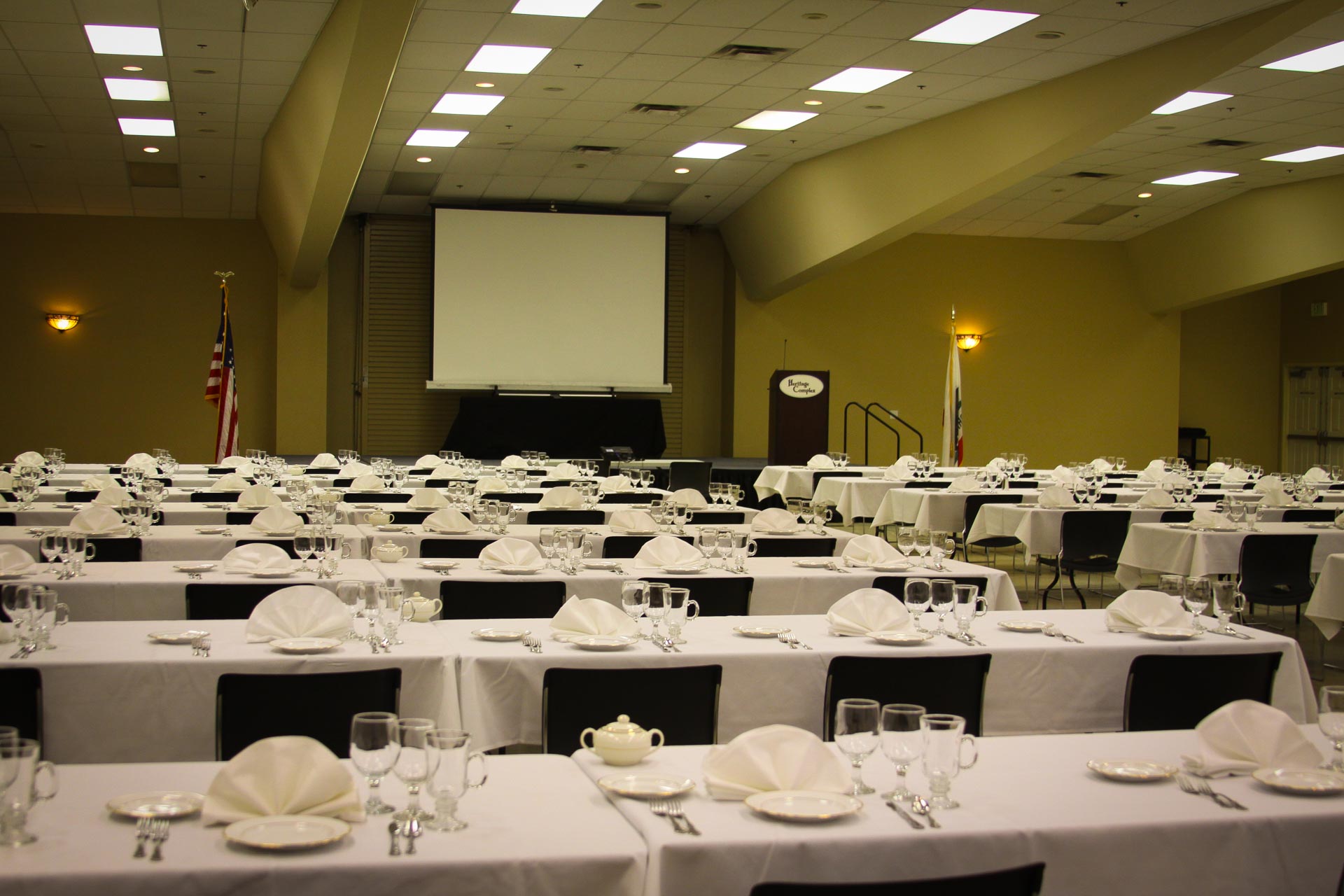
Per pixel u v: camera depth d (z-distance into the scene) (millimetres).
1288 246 17359
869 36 10875
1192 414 21578
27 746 1932
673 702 3311
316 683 3076
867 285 19734
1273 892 2285
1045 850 2184
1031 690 3904
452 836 2080
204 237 18172
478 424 18078
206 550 6059
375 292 18516
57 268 17781
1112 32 10805
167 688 3408
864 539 5812
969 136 13281
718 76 12078
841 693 3508
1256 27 10266
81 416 17875
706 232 19859
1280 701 4012
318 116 11453
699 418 19875
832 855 2090
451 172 16141
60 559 4750
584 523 7762
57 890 1841
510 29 10664
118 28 10578
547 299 17969
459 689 3545
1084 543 8477
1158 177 16359
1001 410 20188
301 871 1906
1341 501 10430
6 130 13891
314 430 17938
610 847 2051
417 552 6543
